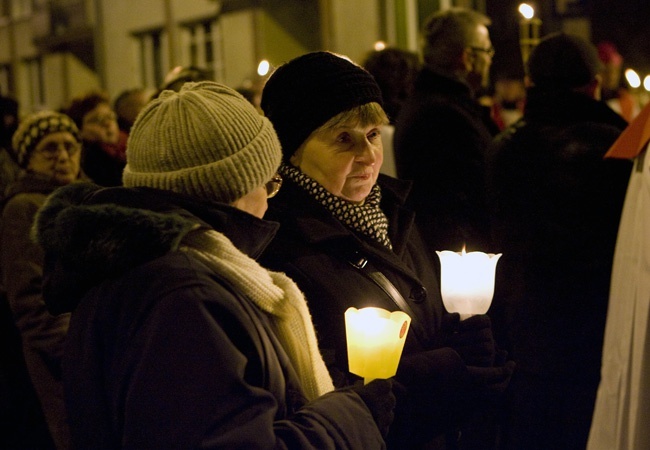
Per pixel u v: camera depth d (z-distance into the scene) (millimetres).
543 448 2963
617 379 2471
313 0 10664
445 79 3279
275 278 1567
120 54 13367
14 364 3289
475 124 3227
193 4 12000
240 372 1255
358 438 1392
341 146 1953
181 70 3934
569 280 2928
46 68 15719
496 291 3068
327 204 1974
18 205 2963
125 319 1281
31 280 2879
